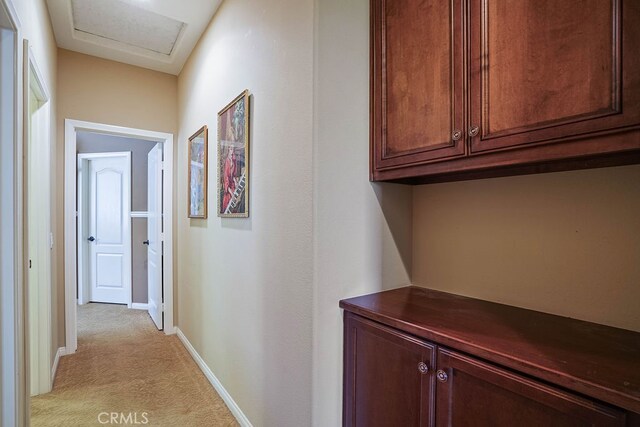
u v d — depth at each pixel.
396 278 1.50
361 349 1.20
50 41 2.29
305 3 1.30
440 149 1.09
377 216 1.43
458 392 0.90
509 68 0.92
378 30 1.34
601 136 0.77
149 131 3.12
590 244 1.02
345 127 1.32
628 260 0.95
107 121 2.91
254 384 1.70
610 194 0.98
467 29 1.01
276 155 1.50
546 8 0.84
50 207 2.29
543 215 1.13
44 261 2.15
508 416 0.79
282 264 1.45
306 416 1.28
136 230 4.13
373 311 1.15
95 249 4.34
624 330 0.95
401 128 1.23
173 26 2.50
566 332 0.94
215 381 2.22
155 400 2.09
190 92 2.86
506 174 1.19
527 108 0.88
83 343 2.98
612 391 0.63
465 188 1.37
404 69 1.22
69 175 2.75
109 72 2.93
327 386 1.27
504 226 1.24
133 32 2.58
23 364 1.38
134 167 4.16
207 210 2.42
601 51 0.76
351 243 1.34
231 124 1.96
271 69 1.54
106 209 4.32
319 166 1.25
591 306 1.02
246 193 1.77
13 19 1.26
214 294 2.28
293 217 1.36
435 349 0.95
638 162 0.92
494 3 0.95
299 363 1.32
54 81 2.52
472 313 1.13
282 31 1.45
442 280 1.45
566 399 0.69
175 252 3.26
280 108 1.46
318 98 1.25
